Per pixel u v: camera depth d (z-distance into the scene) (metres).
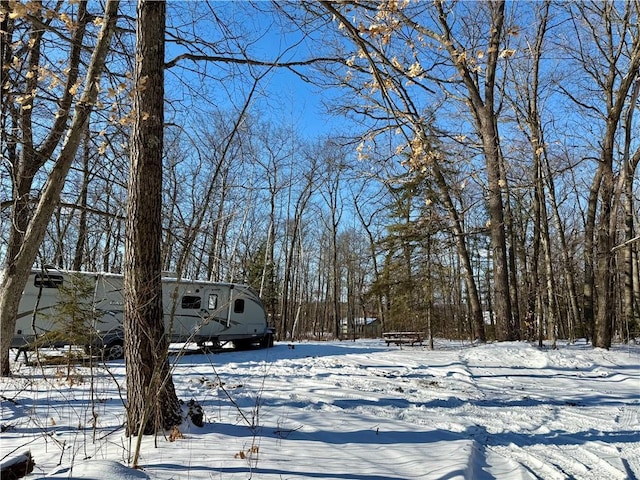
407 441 5.23
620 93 14.66
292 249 34.75
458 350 15.67
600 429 6.20
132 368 4.66
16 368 10.06
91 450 4.31
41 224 6.74
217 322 16.70
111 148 6.16
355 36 3.56
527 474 4.36
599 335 15.06
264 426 5.46
